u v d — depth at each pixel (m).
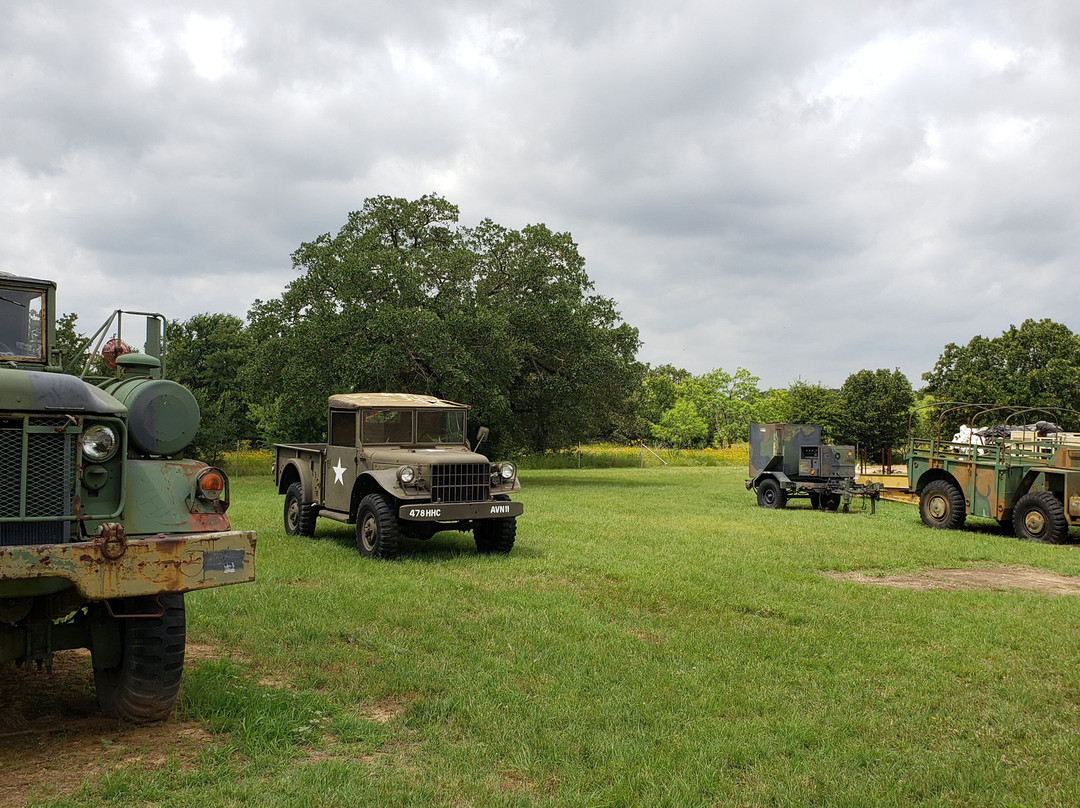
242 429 36.78
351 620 7.12
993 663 6.14
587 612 7.58
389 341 24.12
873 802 3.78
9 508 4.02
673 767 4.14
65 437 4.16
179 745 4.36
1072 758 4.34
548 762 4.17
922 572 10.50
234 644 6.38
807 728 4.71
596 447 52.25
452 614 7.39
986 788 3.96
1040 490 14.24
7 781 3.86
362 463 11.36
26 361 5.28
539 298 27.92
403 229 28.66
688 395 58.22
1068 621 7.53
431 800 3.72
